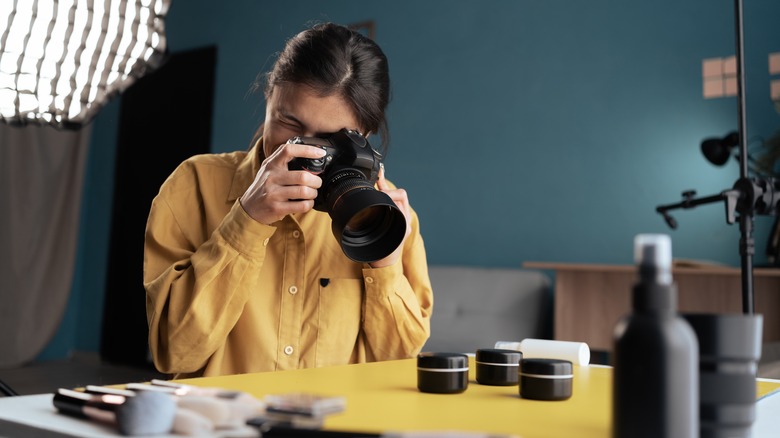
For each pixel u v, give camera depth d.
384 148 1.20
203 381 0.79
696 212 3.15
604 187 3.36
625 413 0.45
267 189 0.99
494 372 0.84
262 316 1.16
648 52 3.31
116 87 1.56
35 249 4.39
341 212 0.92
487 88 3.66
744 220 0.91
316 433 0.48
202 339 1.03
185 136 4.50
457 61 3.75
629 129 3.33
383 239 0.99
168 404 0.53
